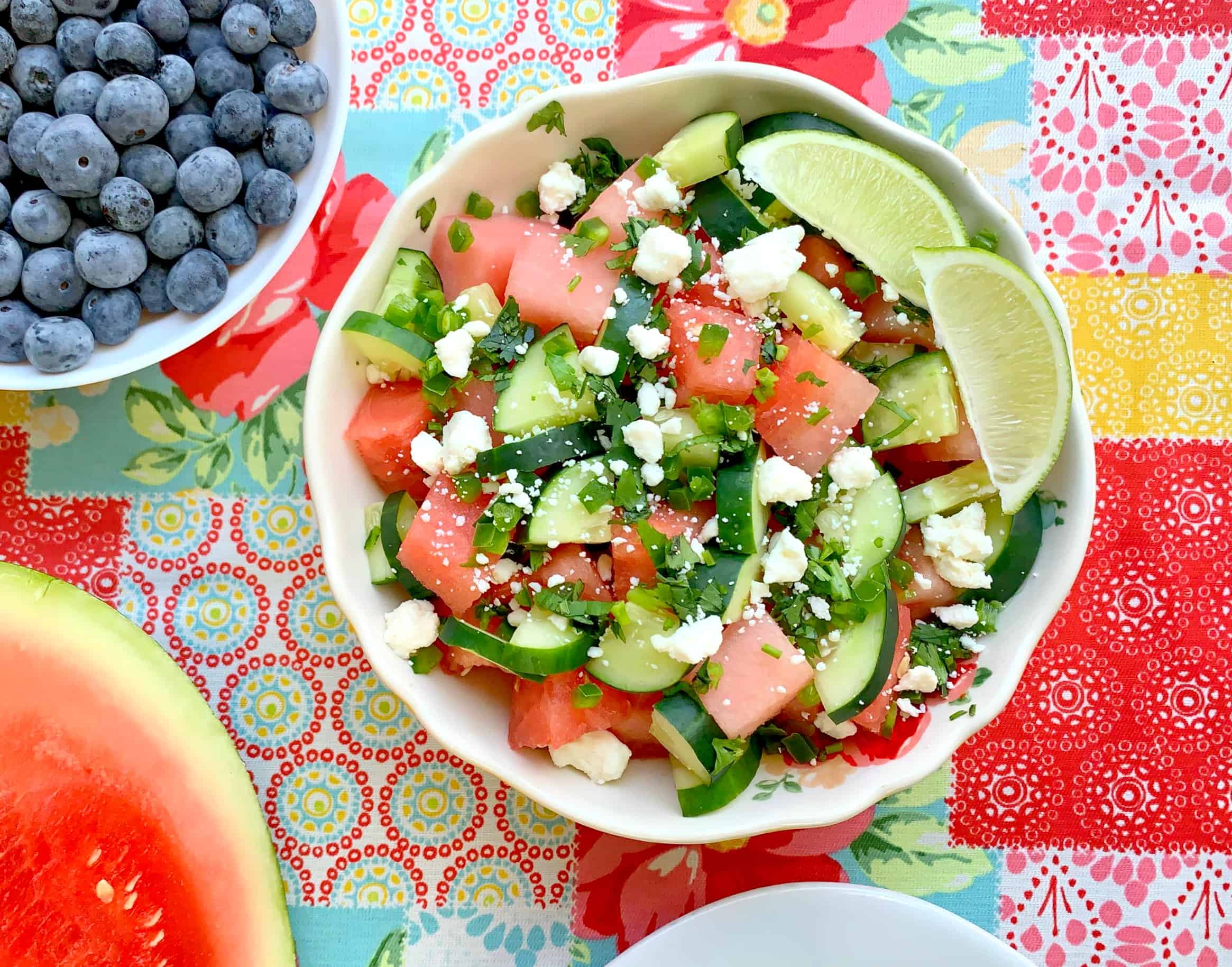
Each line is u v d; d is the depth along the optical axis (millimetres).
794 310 481
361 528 495
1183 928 529
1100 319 535
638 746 503
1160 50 534
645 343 473
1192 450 533
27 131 496
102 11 502
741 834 475
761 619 474
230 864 507
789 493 473
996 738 533
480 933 532
